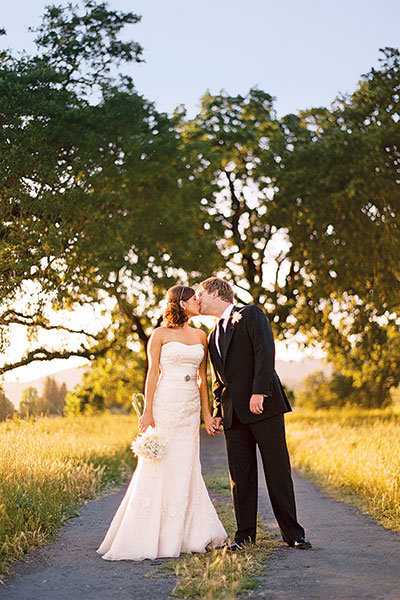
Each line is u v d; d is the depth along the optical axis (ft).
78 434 50.55
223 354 18.35
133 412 147.23
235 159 98.43
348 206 85.76
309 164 87.56
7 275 69.72
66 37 77.92
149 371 18.56
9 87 70.03
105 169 75.36
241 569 14.88
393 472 26.68
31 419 37.76
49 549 18.51
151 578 15.11
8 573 15.89
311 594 13.25
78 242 72.74
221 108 97.96
